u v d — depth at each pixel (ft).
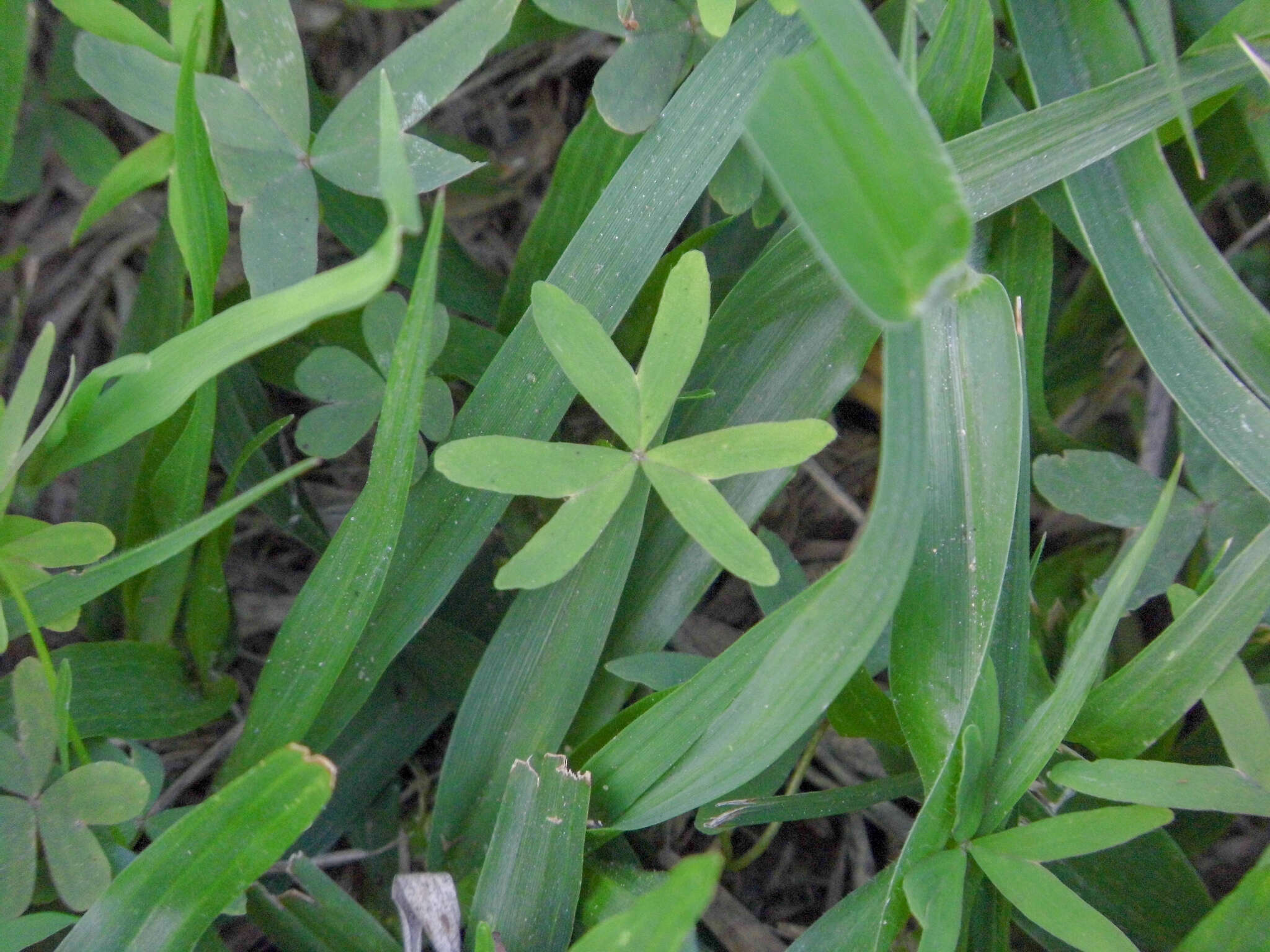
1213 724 0.85
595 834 0.79
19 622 0.79
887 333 0.66
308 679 0.80
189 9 0.84
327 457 0.83
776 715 0.71
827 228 0.62
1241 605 0.77
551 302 0.77
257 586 1.02
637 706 0.81
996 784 0.76
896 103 0.62
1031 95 0.89
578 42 1.11
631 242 0.82
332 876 0.92
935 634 0.76
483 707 0.82
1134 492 0.87
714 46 0.83
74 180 1.06
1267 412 0.79
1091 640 0.73
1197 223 0.81
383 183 0.65
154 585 0.88
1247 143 0.90
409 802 0.95
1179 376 0.81
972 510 0.76
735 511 0.84
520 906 0.77
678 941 0.66
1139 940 0.80
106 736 0.84
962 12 0.81
